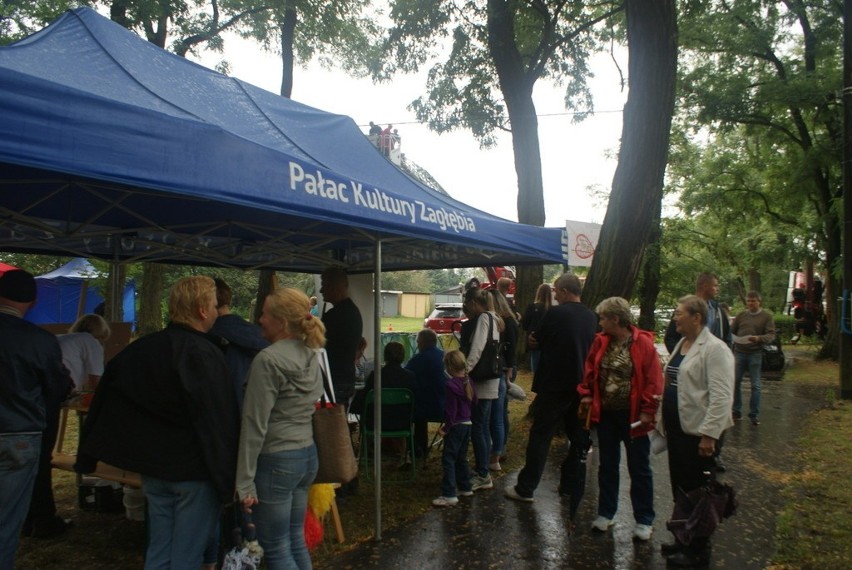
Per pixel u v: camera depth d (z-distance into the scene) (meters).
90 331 4.66
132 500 4.21
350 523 4.67
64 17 4.02
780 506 5.15
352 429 6.50
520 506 5.08
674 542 4.21
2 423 2.95
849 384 10.45
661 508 5.16
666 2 7.69
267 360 2.80
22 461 3.01
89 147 2.41
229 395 2.70
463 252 6.95
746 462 6.52
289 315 2.95
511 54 12.92
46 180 3.60
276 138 4.44
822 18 16.56
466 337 5.48
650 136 7.78
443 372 5.97
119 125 2.51
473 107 15.75
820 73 16.34
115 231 5.55
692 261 16.47
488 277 18.94
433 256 7.27
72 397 4.32
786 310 37.53
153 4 12.72
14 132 2.20
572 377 4.81
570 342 4.81
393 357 5.73
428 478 5.84
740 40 17.16
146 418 2.60
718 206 21.25
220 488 2.61
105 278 15.04
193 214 5.46
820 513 4.96
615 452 4.52
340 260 7.95
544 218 13.14
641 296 15.66
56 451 4.89
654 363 4.29
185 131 2.76
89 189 3.90
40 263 21.72
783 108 17.52
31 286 3.15
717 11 17.47
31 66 3.28
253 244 6.49
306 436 3.00
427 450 6.41
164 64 4.43
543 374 4.95
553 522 4.73
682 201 21.92
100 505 4.84
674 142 20.38
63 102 2.35
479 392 5.43
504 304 6.29
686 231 16.75
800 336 23.97
